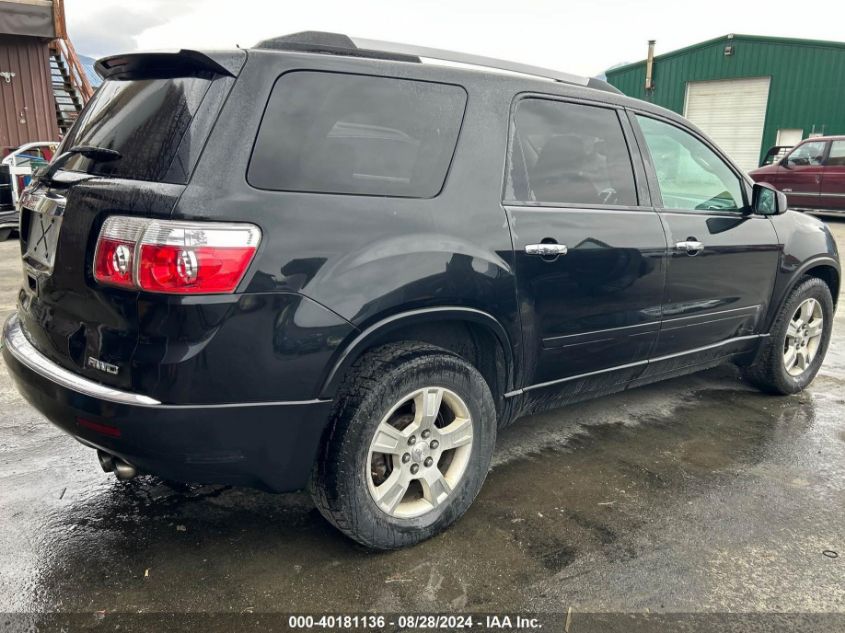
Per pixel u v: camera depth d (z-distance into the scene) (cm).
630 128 323
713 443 350
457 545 250
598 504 283
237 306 199
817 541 259
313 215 213
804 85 2198
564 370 297
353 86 233
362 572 233
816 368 438
